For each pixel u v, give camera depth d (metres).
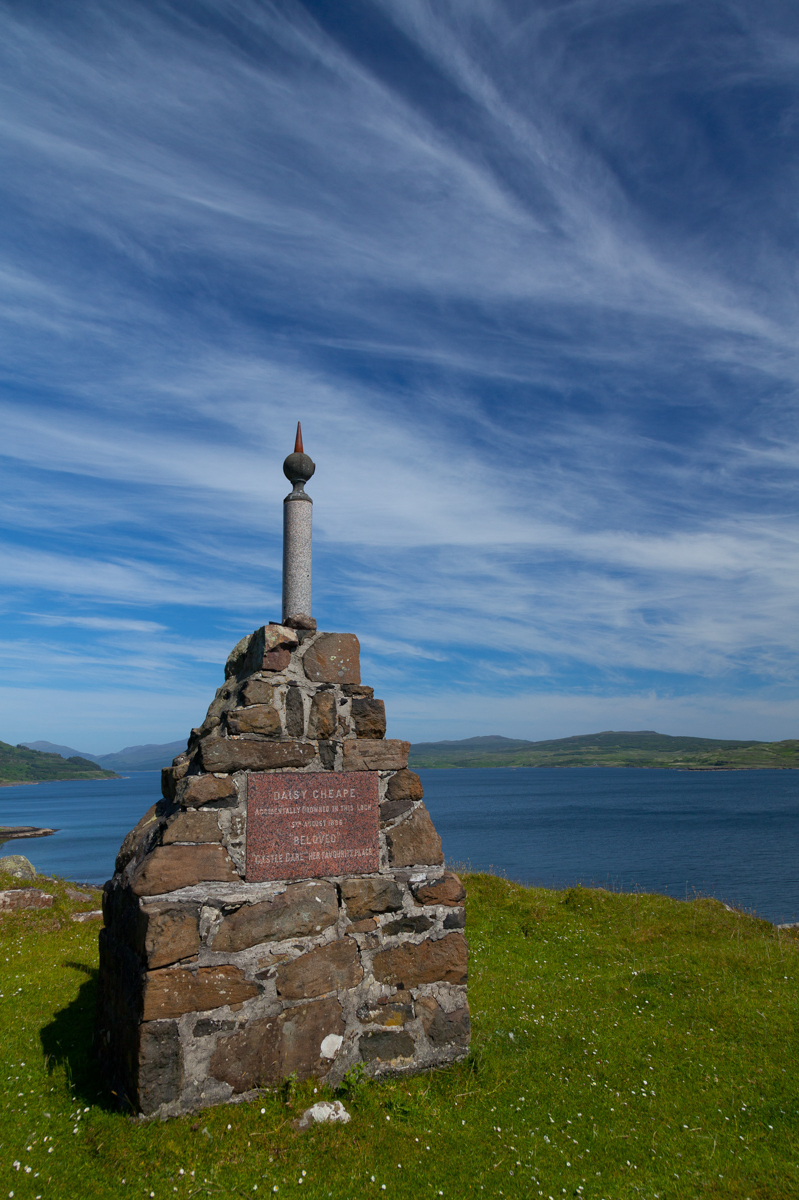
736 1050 8.87
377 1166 6.09
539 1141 6.70
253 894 7.19
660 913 15.73
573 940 13.86
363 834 8.05
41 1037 8.56
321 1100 6.88
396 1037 7.71
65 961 12.05
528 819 101.50
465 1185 5.93
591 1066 8.39
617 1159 6.48
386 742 8.53
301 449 9.52
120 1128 6.25
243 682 8.17
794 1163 6.41
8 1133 6.22
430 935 8.14
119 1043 7.09
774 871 51.56
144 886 6.71
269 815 7.51
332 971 7.46
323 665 8.41
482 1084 7.73
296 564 9.09
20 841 93.25
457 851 65.12
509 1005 10.34
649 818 99.88
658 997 10.76
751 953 12.87
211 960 6.82
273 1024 7.02
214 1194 5.54
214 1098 6.62
